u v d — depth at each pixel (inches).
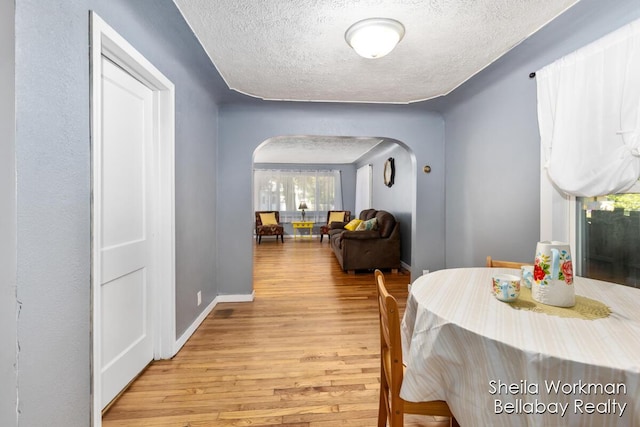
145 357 75.5
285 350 85.7
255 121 129.2
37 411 38.4
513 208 91.4
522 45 75.5
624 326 35.0
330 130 132.5
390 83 100.8
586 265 72.9
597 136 62.7
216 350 85.4
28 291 36.9
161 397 64.9
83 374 46.6
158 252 78.5
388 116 134.6
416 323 43.1
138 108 71.1
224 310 117.8
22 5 35.7
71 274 44.0
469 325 35.4
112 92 61.6
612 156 60.3
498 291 44.1
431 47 77.3
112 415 59.4
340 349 86.4
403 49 78.3
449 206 132.2
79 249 45.5
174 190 79.9
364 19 65.4
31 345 37.4
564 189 69.1
